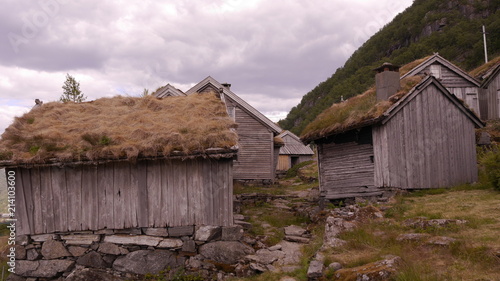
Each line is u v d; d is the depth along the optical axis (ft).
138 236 30.04
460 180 44.78
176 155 29.37
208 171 30.35
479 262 20.10
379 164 41.81
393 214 31.86
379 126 41.88
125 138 30.91
